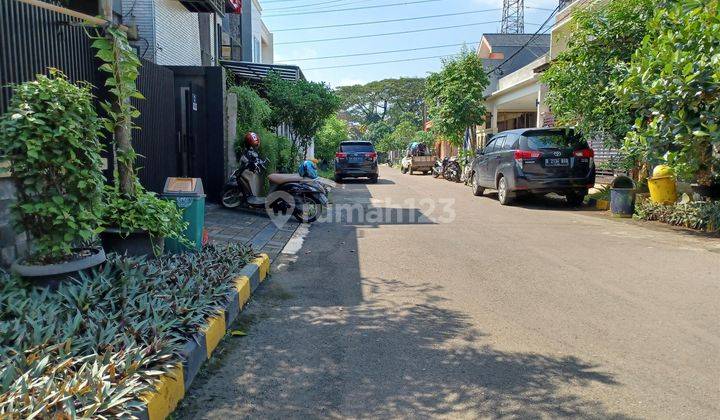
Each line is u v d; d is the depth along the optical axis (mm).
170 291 4438
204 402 3494
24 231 4324
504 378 3846
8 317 3750
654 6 11109
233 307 4938
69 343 3244
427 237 9242
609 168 13766
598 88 12055
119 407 2787
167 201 5840
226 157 12023
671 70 8562
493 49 33281
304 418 3316
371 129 76250
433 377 3867
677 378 3828
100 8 5258
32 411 2570
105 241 5512
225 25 20531
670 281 6277
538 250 8070
